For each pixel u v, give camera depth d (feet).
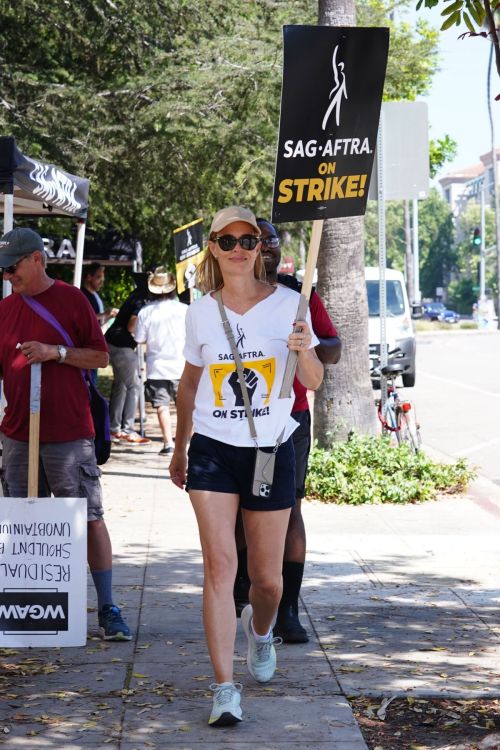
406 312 94.68
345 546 33.17
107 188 69.72
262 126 67.00
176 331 52.19
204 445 18.56
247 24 68.49
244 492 18.66
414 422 49.75
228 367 18.49
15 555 22.22
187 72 66.28
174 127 64.44
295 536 22.95
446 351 150.61
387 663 21.74
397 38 74.54
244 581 24.67
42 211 35.45
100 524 23.43
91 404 23.62
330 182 19.01
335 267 44.50
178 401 19.86
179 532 35.12
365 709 19.30
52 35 69.77
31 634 22.27
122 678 20.81
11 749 17.39
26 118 63.72
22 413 22.79
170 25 69.41
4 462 23.30
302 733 18.08
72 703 19.45
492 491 43.83
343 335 44.57
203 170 69.15
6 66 64.75
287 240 96.37
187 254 56.85
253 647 20.31
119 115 66.90
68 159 64.03
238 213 18.49
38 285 22.75
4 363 22.85
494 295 457.68
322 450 42.52
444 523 37.01
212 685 18.44
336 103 18.84
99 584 23.53
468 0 21.88
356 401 44.65
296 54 18.47
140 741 17.72
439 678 20.80
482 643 23.18
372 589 27.86
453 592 27.58
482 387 92.73
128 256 80.74
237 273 18.47
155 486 44.11
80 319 22.81
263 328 18.56
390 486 40.68
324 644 23.06
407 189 45.88
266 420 18.49
